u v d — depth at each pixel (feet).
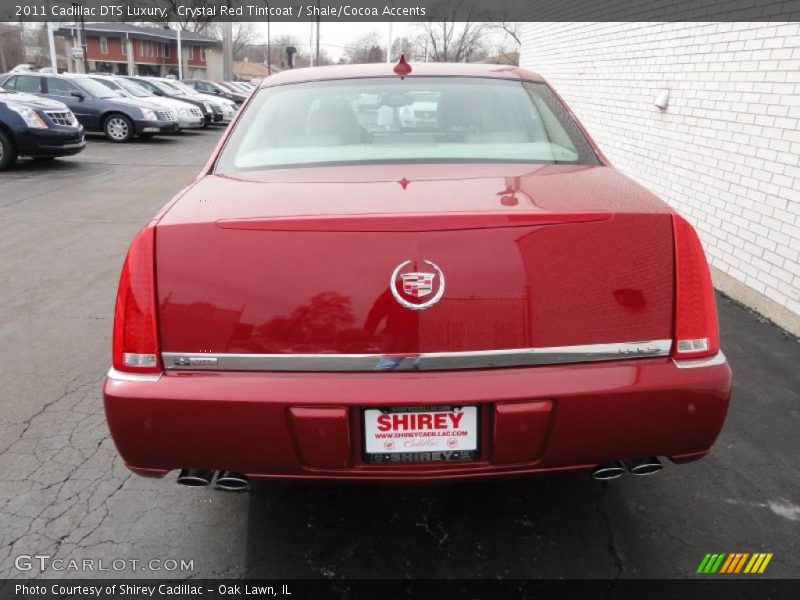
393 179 7.04
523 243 5.81
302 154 8.10
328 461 5.93
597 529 7.69
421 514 8.00
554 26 32.73
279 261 5.79
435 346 5.78
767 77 14.53
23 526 7.73
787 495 8.28
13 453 9.22
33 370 11.85
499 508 8.09
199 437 5.91
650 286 5.99
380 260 5.74
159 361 5.91
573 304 5.86
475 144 8.26
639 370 5.93
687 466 8.88
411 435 5.94
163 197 28.84
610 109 24.81
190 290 5.85
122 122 51.42
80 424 10.01
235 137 8.67
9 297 15.76
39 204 26.84
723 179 16.26
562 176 7.24
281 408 5.76
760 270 14.58
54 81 51.72
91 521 7.85
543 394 5.74
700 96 17.57
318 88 9.39
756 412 10.23
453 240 5.76
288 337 5.80
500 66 10.51
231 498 8.32
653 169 20.70
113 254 19.53
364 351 5.79
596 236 5.90
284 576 7.00
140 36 207.82
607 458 6.16
